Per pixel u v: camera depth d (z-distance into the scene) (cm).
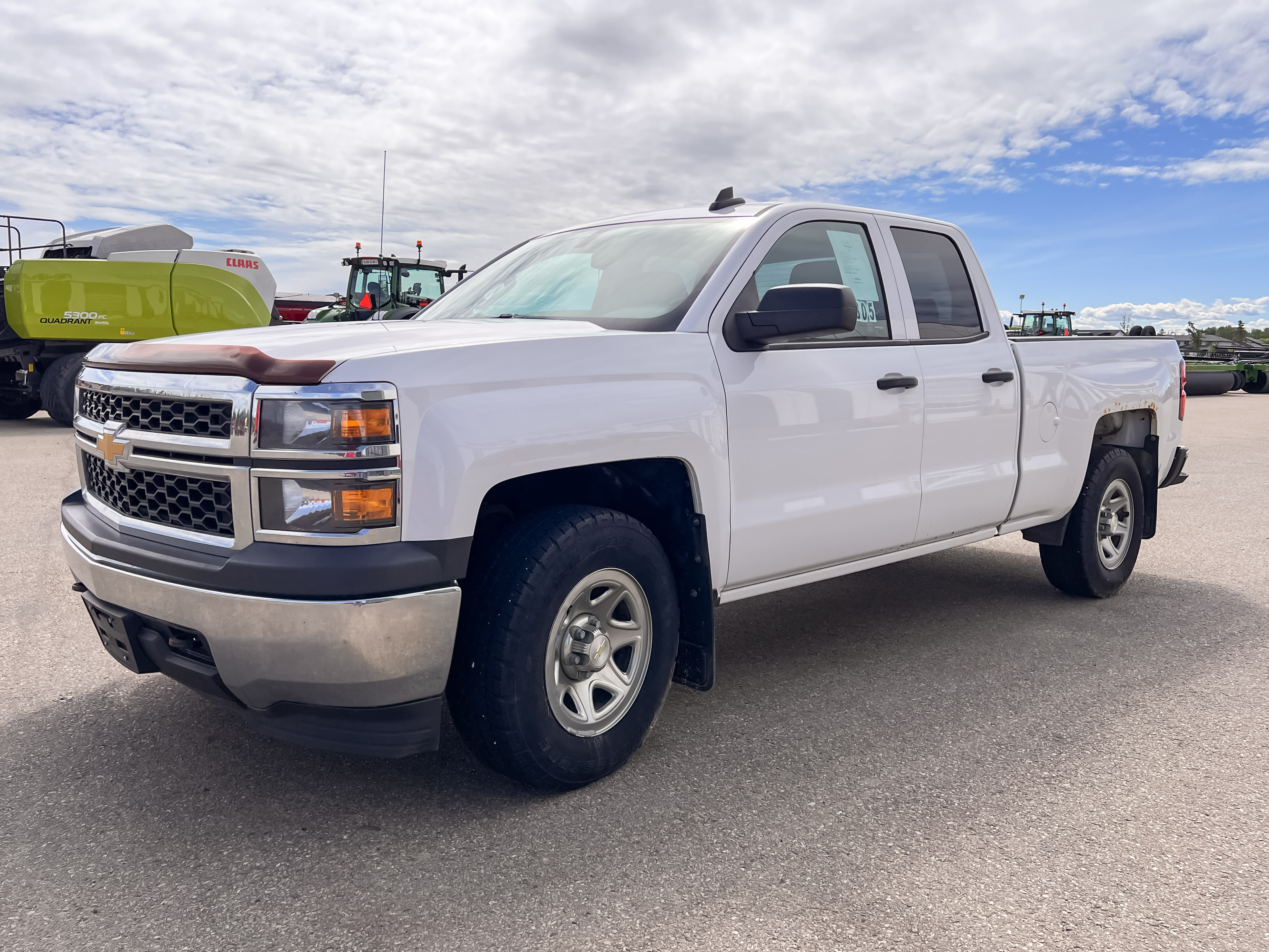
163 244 1414
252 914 222
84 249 1377
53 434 1234
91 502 303
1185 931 218
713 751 318
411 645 243
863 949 211
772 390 329
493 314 361
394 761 307
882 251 390
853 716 350
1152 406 526
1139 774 302
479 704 265
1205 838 262
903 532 387
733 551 322
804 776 300
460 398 250
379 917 221
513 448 255
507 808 276
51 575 519
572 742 280
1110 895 233
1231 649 432
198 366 252
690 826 267
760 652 426
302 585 233
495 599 264
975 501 417
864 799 284
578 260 375
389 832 262
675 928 219
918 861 249
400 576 236
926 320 403
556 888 235
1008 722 346
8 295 1247
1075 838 261
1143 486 534
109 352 293
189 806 275
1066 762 311
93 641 416
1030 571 588
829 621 475
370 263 1583
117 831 260
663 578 302
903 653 424
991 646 434
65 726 328
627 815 273
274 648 239
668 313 318
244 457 240
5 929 215
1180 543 671
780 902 229
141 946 209
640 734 301
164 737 320
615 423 279
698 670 319
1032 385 442
